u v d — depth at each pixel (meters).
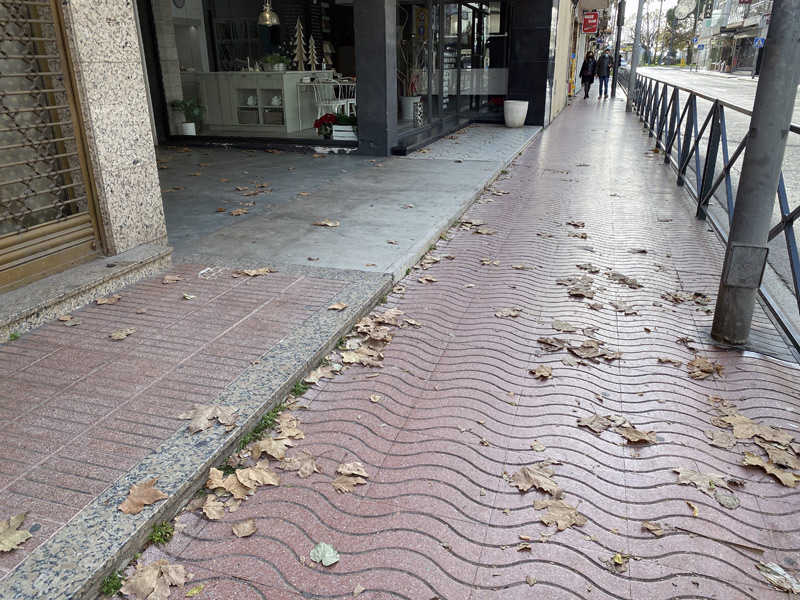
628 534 2.46
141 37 11.59
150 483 2.47
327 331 3.85
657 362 3.84
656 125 15.58
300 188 8.21
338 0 17.05
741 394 3.49
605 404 3.37
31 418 2.90
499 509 2.57
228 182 8.60
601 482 2.75
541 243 6.30
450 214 6.88
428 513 2.52
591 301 4.76
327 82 13.45
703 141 13.83
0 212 4.06
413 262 5.43
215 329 3.87
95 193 4.59
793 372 3.75
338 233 6.04
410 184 8.52
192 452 2.68
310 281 4.72
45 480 2.49
